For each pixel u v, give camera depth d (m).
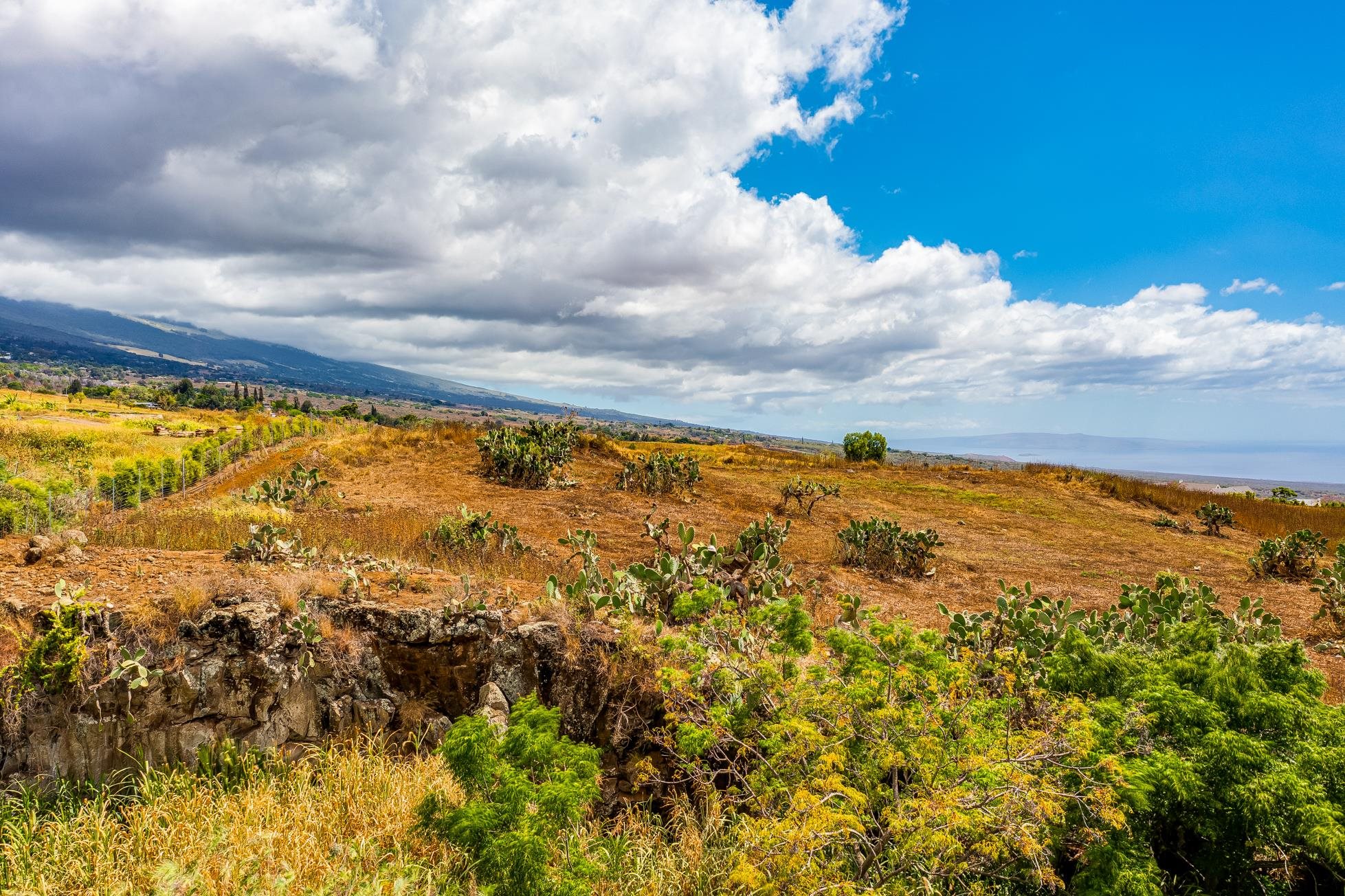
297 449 22.89
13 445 25.70
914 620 10.29
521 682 6.00
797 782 4.25
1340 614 9.98
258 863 4.35
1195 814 4.00
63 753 4.92
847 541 13.55
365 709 5.76
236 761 5.28
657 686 5.60
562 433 21.56
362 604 6.11
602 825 5.36
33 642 4.93
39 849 4.31
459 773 4.32
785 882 3.75
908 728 4.13
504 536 10.64
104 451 27.09
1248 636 7.56
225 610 5.55
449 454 22.20
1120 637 7.07
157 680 5.19
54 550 6.73
